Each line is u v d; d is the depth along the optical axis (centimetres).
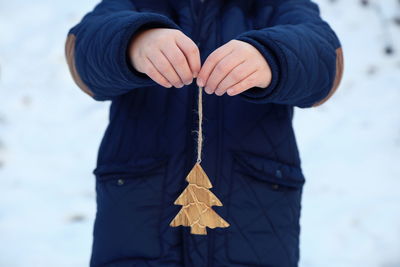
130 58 75
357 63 312
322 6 352
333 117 275
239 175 88
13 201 216
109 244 88
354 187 221
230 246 86
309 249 182
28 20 356
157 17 74
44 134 271
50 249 184
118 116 92
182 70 69
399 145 250
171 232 86
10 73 317
